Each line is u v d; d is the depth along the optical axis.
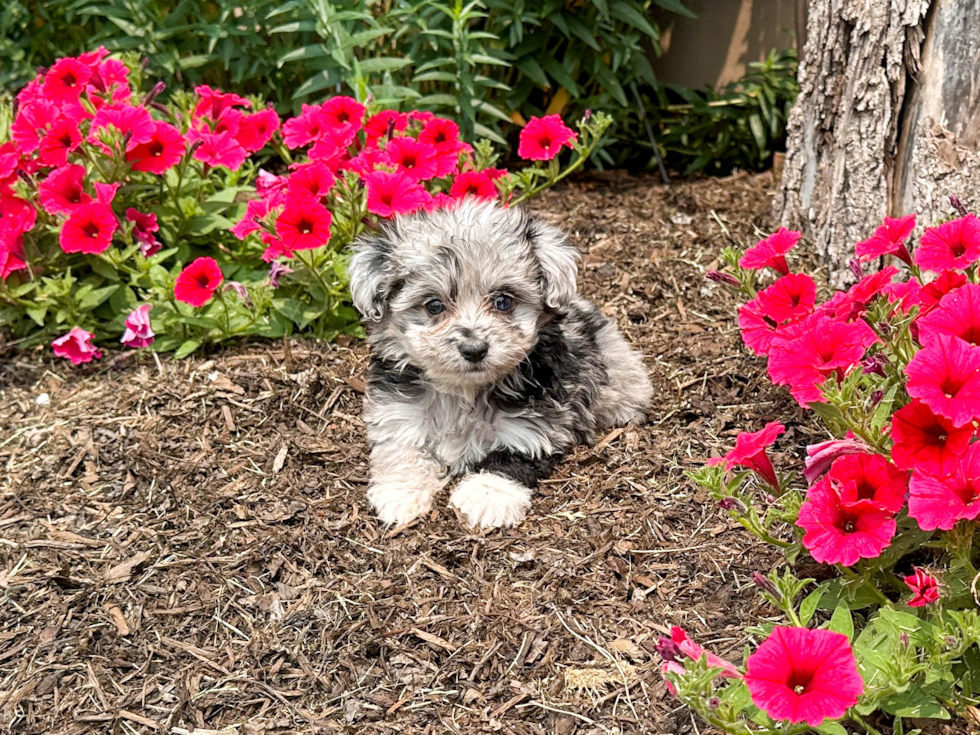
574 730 0.81
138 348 1.27
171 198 1.35
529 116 1.73
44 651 0.91
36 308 1.29
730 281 1.01
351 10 1.50
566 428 1.08
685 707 0.82
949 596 0.76
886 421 0.81
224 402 1.18
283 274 1.27
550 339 1.07
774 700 0.66
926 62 1.18
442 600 0.93
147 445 1.13
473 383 1.01
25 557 1.01
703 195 1.57
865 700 0.70
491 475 1.05
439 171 1.26
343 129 1.27
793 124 1.38
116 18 1.66
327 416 1.17
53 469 1.12
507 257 1.01
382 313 1.04
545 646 0.88
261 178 1.35
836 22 1.27
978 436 0.75
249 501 1.06
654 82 1.70
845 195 1.30
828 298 1.30
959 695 0.75
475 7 1.62
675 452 1.08
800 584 0.75
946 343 0.72
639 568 0.95
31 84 1.39
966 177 1.15
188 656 0.90
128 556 1.00
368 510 1.04
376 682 0.86
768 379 1.17
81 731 0.84
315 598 0.95
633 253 1.44
